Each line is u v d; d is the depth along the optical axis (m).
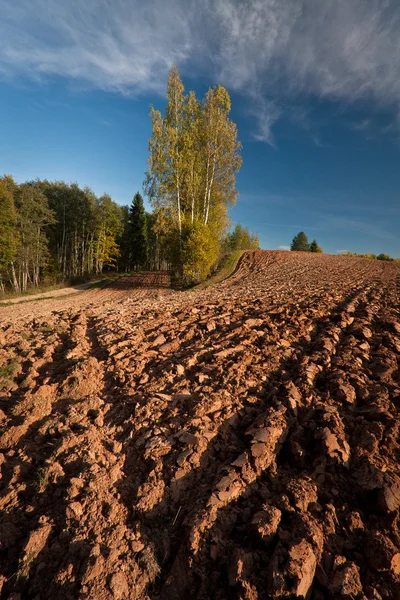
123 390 4.64
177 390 4.57
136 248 46.81
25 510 2.69
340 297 10.66
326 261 33.59
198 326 7.84
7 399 4.53
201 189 24.06
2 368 5.49
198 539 2.28
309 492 2.64
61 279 36.84
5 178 26.95
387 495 2.49
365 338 6.22
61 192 37.97
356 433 3.43
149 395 4.41
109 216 40.81
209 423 3.69
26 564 2.20
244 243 70.75
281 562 2.06
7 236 24.03
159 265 55.12
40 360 5.79
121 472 3.06
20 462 3.18
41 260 32.09
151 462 3.17
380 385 4.28
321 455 3.09
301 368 4.91
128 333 7.52
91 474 2.92
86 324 9.07
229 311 9.55
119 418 3.99
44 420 3.94
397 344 5.72
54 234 37.50
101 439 3.54
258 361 5.39
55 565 2.21
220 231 27.23
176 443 3.38
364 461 2.97
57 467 3.02
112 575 2.08
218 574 2.12
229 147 22.52
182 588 2.09
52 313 11.61
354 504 2.62
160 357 5.89
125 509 2.65
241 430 3.64
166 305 11.91
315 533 2.24
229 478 2.78
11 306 17.30
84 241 42.00
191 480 2.93
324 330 6.75
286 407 3.82
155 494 2.75
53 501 2.76
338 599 1.93
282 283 17.45
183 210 24.78
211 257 23.30
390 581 2.03
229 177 23.41
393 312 8.19
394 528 2.34
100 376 5.20
